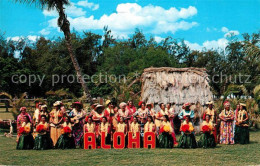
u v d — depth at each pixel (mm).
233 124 13031
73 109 12758
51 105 20062
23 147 11750
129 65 43312
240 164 8875
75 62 19922
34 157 10086
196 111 16391
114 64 45781
